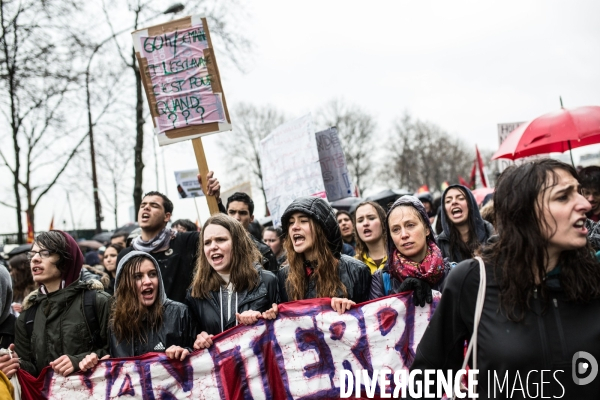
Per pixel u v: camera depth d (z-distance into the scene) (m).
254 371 3.63
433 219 9.31
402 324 3.50
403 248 3.49
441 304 2.36
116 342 3.67
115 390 3.61
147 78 4.86
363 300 3.78
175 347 3.57
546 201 2.09
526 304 2.12
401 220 3.47
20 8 14.22
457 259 5.21
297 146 5.97
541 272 2.13
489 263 2.24
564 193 2.09
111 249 6.80
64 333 3.70
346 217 6.64
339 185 6.28
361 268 3.82
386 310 3.53
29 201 17.50
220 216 3.79
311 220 3.70
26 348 3.78
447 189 5.27
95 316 3.77
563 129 5.39
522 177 2.15
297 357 3.62
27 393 3.63
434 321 2.39
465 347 2.40
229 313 3.72
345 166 6.24
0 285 4.26
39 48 14.66
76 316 3.73
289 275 3.81
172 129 4.80
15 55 14.52
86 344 3.72
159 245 4.88
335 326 3.59
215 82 4.78
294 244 3.74
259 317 3.62
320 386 3.58
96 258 9.69
